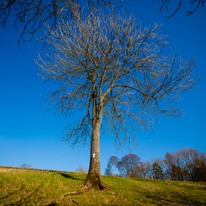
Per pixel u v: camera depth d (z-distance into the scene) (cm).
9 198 532
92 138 908
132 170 4641
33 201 536
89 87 1069
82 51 933
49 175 1005
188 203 884
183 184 1792
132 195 840
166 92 873
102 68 1001
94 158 852
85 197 654
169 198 971
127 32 965
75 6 312
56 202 557
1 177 748
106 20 919
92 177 805
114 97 1104
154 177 4791
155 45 943
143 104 986
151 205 721
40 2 289
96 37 866
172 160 4681
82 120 1088
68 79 990
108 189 802
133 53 968
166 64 845
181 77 807
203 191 1355
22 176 832
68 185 760
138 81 1023
